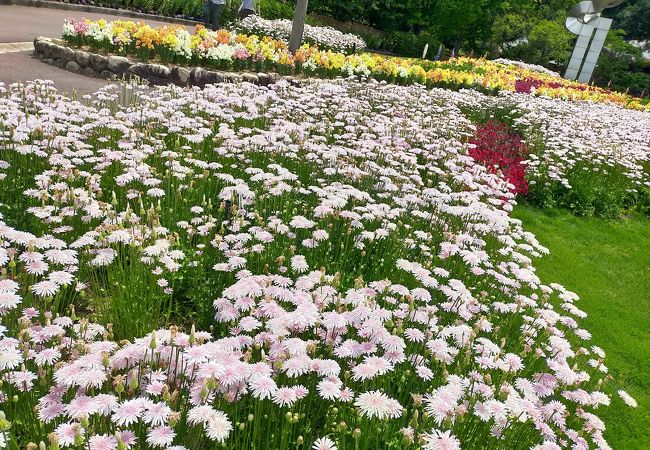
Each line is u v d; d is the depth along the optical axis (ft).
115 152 16.20
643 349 17.35
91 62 32.55
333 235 16.19
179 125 19.62
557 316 13.74
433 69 56.75
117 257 12.03
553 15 141.38
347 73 42.88
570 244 25.49
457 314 12.71
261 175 16.10
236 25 63.72
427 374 9.82
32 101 20.21
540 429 9.66
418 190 19.26
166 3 79.77
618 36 159.12
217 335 12.19
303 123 23.63
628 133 43.29
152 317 11.48
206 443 8.74
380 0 113.70
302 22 44.96
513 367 10.76
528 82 67.15
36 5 59.62
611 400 14.17
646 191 33.83
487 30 142.00
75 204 13.19
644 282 23.07
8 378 8.02
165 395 7.59
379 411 7.87
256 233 13.26
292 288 11.38
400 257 15.67
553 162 31.55
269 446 8.79
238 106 24.79
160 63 34.06
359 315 9.90
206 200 17.17
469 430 9.62
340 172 19.71
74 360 8.39
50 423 7.95
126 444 6.67
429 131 27.66
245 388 8.25
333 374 8.62
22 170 16.01
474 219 18.81
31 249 10.07
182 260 13.55
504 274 16.89
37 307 10.61
